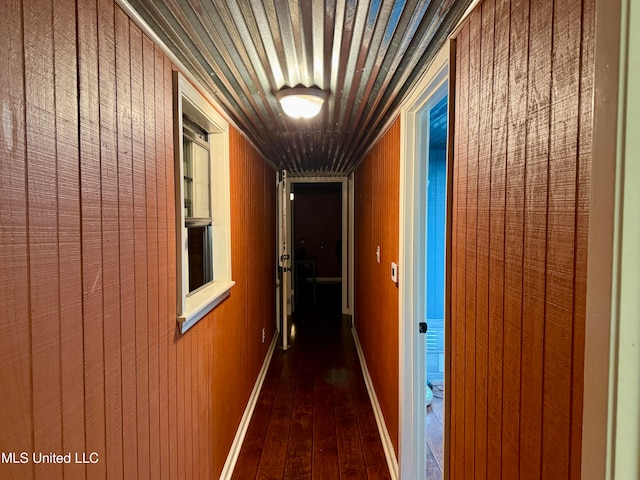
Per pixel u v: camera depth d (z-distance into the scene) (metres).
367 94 1.76
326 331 4.52
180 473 1.33
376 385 2.65
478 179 0.92
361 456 2.15
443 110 2.21
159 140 1.17
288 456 2.15
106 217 0.87
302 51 1.33
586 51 0.52
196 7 1.03
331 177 5.12
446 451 1.16
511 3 0.75
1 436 0.57
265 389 2.99
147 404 1.08
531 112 0.67
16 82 0.60
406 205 1.83
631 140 0.46
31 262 0.64
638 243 0.46
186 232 1.62
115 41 0.91
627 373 0.47
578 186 0.54
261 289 3.24
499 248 0.81
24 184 0.62
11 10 0.59
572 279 0.56
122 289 0.94
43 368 0.66
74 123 0.75
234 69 1.47
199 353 1.55
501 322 0.80
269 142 2.89
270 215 3.87
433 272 3.19
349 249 5.22
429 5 1.01
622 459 0.47
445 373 1.18
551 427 0.61
